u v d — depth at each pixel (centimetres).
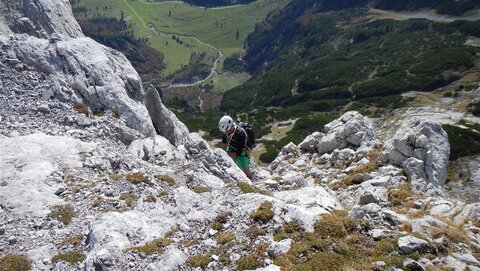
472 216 1938
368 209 1653
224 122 2272
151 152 2806
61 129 2805
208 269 1348
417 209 2081
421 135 2742
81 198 1973
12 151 2272
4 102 2873
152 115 3494
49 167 2195
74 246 1605
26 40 3328
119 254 1452
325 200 1850
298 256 1306
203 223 1633
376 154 2997
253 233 1467
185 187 2030
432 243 1402
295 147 3775
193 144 2958
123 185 2067
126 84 3431
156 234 1639
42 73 3148
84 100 3133
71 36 3900
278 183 2417
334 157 3200
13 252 1593
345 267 1227
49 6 3825
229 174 2345
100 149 2542
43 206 1889
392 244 1370
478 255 1431
